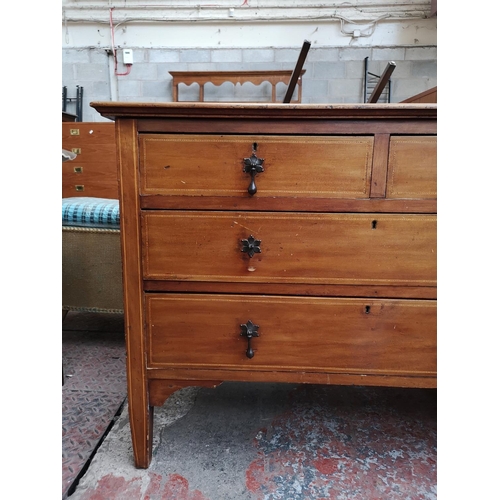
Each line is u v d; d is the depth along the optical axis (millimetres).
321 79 2863
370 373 851
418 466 917
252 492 828
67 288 1499
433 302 817
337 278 817
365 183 784
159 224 810
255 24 2801
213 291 835
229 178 790
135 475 875
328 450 971
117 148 783
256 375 861
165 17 2801
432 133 764
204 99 2908
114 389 1247
